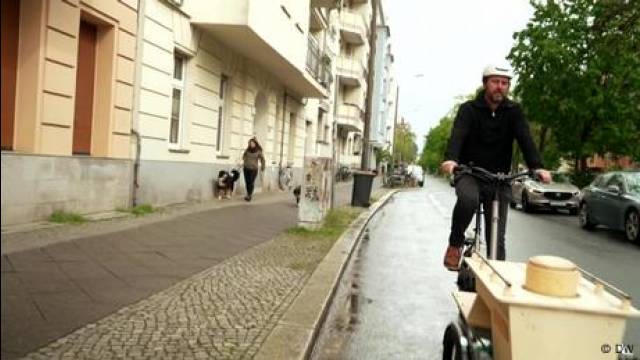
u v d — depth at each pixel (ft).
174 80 49.62
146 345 14.99
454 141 16.44
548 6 104.73
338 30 138.62
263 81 74.64
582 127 106.01
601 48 74.13
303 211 40.93
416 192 137.90
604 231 57.41
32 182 29.89
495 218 15.46
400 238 44.78
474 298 13.64
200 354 14.67
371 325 20.52
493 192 16.26
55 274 20.95
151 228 33.55
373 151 251.19
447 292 26.45
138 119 41.37
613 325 9.91
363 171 69.21
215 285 22.18
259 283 23.21
